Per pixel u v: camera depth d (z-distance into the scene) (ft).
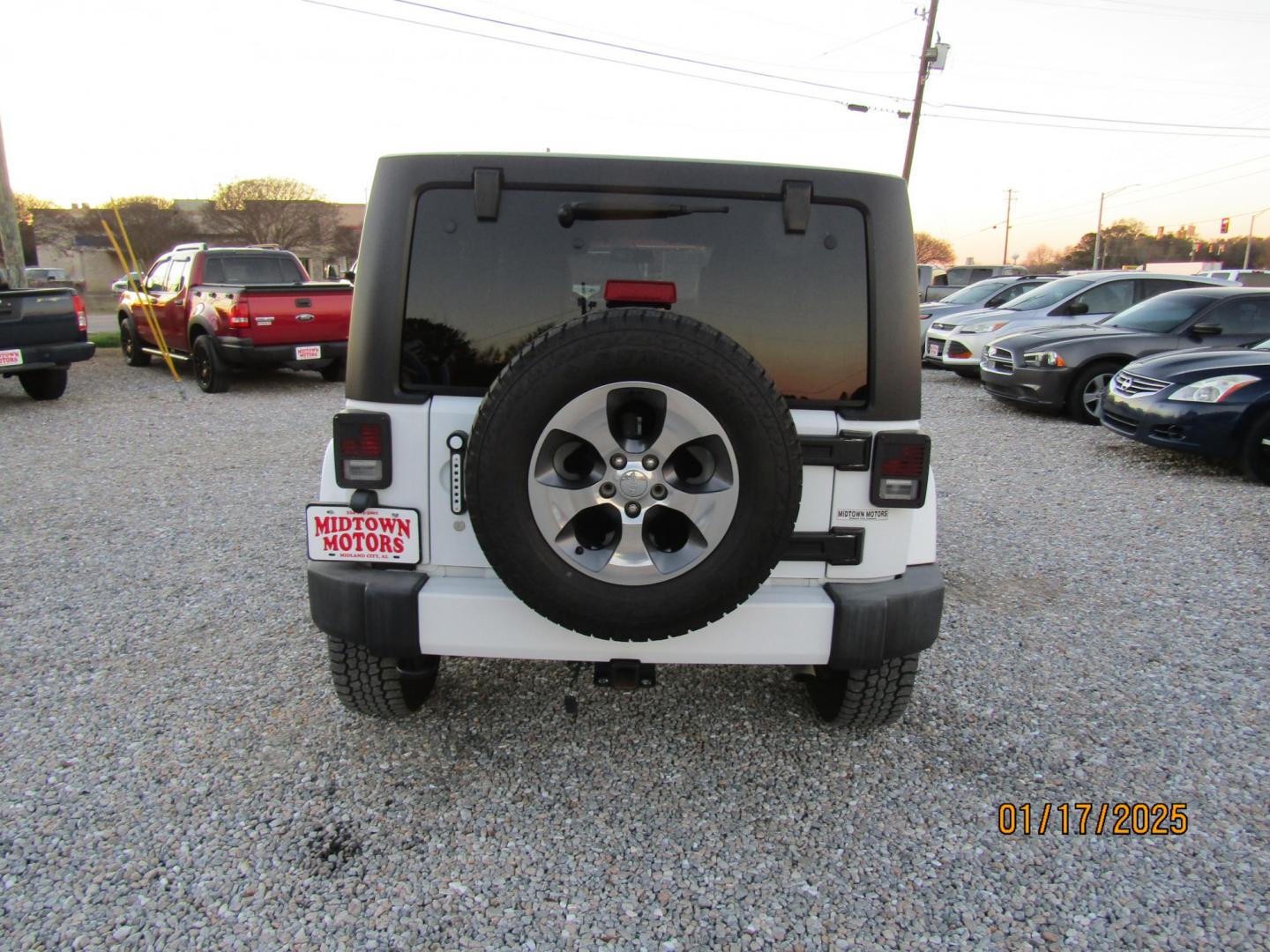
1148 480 24.90
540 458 7.86
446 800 9.61
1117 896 8.32
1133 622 14.93
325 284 40.14
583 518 8.28
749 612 8.86
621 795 9.78
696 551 7.99
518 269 8.73
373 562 9.16
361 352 8.81
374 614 8.95
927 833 9.23
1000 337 42.45
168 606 14.99
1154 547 18.98
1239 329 33.14
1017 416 35.96
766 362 8.84
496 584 8.96
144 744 10.62
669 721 11.41
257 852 8.68
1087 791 10.05
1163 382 25.82
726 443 7.77
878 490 8.91
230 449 27.91
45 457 26.63
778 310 8.82
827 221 8.80
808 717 11.59
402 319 8.76
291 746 10.64
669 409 7.73
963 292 59.82
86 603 15.14
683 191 8.68
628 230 8.73
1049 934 7.80
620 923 7.85
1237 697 12.32
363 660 10.06
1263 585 16.74
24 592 15.60
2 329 33.58
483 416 7.78
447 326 8.78
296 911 7.89
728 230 8.76
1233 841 9.18
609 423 7.79
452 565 9.05
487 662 12.98
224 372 39.09
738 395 7.65
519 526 7.89
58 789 9.66
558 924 7.82
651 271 8.81
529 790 9.84
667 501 7.88
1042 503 22.52
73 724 11.07
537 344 7.73
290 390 41.16
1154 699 12.24
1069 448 29.43
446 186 8.69
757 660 9.08
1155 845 9.09
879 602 8.95
